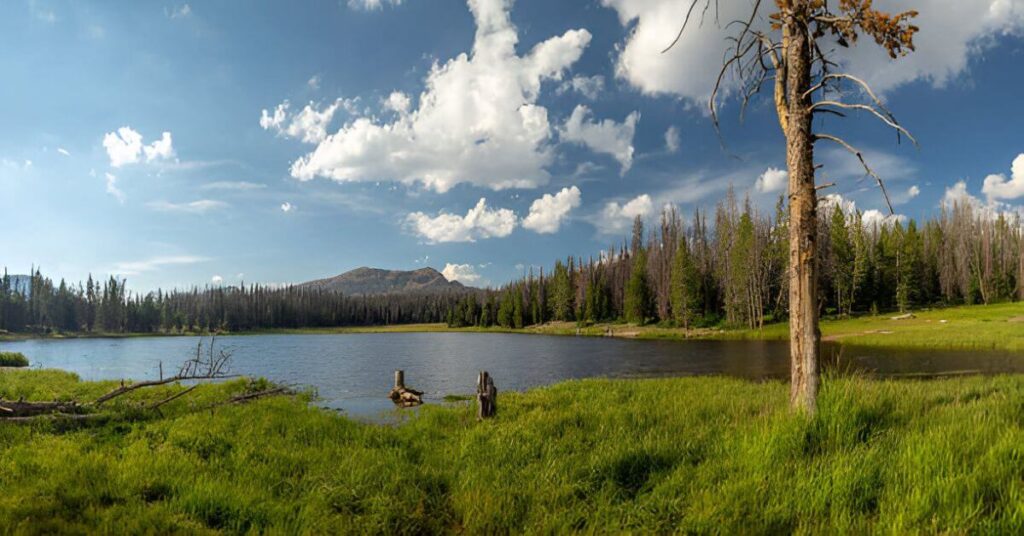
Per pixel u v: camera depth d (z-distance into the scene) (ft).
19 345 285.02
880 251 265.54
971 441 22.30
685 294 258.37
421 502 22.50
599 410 41.98
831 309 262.06
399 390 68.54
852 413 25.46
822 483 19.43
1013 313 195.93
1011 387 43.09
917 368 88.22
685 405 43.01
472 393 76.79
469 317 537.65
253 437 36.88
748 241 242.17
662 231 344.49
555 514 19.72
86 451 32.22
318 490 23.85
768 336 207.31
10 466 27.02
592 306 371.76
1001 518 15.96
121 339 373.20
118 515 20.63
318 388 83.51
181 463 28.12
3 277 455.22
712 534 17.39
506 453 29.43
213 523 20.94
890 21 25.02
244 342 300.20
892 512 17.34
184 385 79.30
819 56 30.42
